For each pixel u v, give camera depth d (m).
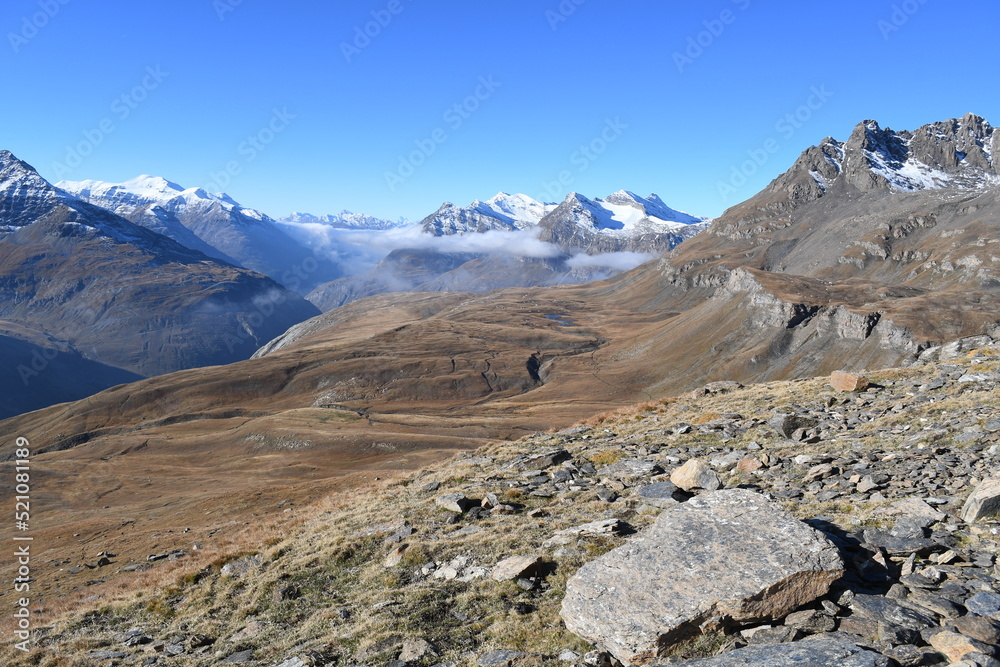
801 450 25.59
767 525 13.95
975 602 11.17
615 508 21.86
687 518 15.20
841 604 11.99
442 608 16.05
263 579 21.33
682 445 29.95
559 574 16.38
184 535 61.34
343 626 16.44
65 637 20.77
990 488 15.77
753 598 11.78
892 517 16.27
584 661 12.12
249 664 15.44
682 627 11.60
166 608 21.48
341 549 22.22
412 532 22.66
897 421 27.05
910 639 10.32
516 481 27.80
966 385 30.02
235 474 158.75
